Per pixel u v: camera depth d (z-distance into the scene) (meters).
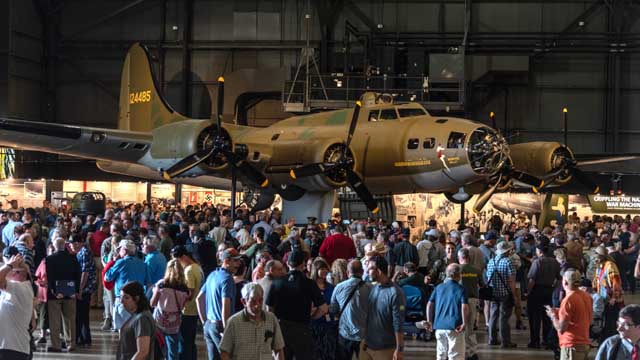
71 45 38.69
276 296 10.39
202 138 23.75
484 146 23.34
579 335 10.92
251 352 8.69
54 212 27.09
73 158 38.28
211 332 11.23
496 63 35.59
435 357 14.68
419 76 35.94
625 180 36.75
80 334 15.32
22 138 22.95
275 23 38.00
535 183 25.00
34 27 37.78
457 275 11.96
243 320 8.72
